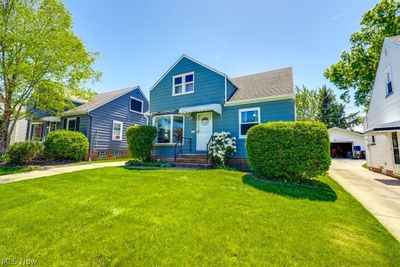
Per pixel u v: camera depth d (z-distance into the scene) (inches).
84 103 745.6
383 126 381.4
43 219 162.4
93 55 535.8
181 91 519.2
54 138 522.0
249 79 560.4
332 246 124.9
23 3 447.8
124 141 757.9
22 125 847.1
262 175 308.7
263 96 417.1
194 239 129.8
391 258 114.3
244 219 159.5
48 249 122.6
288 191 237.8
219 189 237.3
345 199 228.4
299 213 174.9
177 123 509.0
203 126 475.5
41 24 458.6
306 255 115.1
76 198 211.5
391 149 426.9
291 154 280.5
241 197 210.8
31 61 457.4
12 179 313.0
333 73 845.8
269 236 134.7
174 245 123.0
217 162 412.8
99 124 661.9
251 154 310.5
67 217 165.3
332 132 1104.2
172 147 505.0
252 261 109.0
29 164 475.8
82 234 138.4
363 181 363.3
